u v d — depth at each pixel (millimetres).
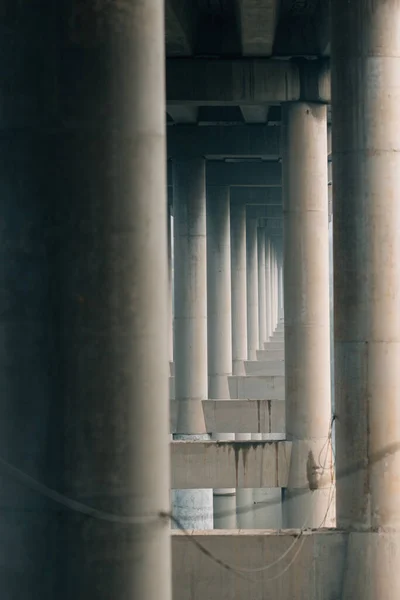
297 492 36000
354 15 25656
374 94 25609
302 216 36281
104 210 13086
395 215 25703
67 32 13070
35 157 13133
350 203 25797
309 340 36281
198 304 48969
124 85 13102
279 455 36156
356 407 25594
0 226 13281
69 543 13109
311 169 36344
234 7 33812
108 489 13172
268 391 58969
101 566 13148
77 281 13070
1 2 13305
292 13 36500
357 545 25188
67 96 13070
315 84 36469
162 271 13500
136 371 13258
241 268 70562
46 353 13125
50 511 13125
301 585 25109
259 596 24984
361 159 25688
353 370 25672
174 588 24953
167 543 13594
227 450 36125
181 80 36906
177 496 51312
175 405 49031
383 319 25531
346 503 25547
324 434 36312
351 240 25781
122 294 13148
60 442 13109
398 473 25453
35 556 13164
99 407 13133
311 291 36250
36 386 13141
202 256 48875
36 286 13133
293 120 36594
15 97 13195
